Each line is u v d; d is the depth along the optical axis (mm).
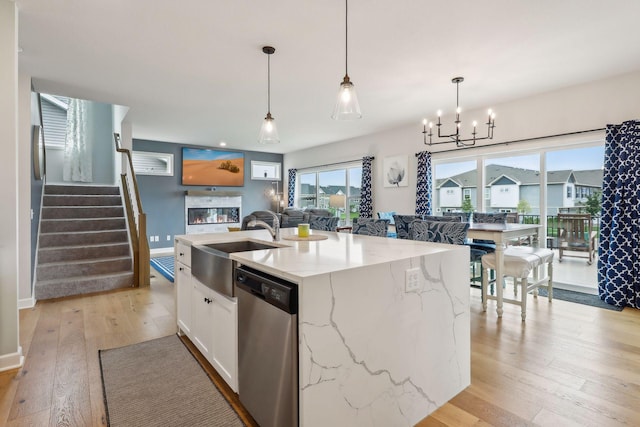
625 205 3500
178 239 2736
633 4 2332
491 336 2719
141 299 3828
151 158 7527
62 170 6762
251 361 1619
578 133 3947
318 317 1309
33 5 2309
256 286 1525
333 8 2363
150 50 3023
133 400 1862
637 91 3539
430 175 5629
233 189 8641
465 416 1725
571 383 2020
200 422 1677
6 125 2217
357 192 7367
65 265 4195
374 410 1510
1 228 2207
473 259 3814
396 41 2857
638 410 1758
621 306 3484
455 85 3930
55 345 2598
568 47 2988
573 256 4160
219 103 4621
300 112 5066
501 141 4656
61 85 3898
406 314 1641
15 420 1689
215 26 2613
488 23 2580
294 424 1315
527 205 4547
